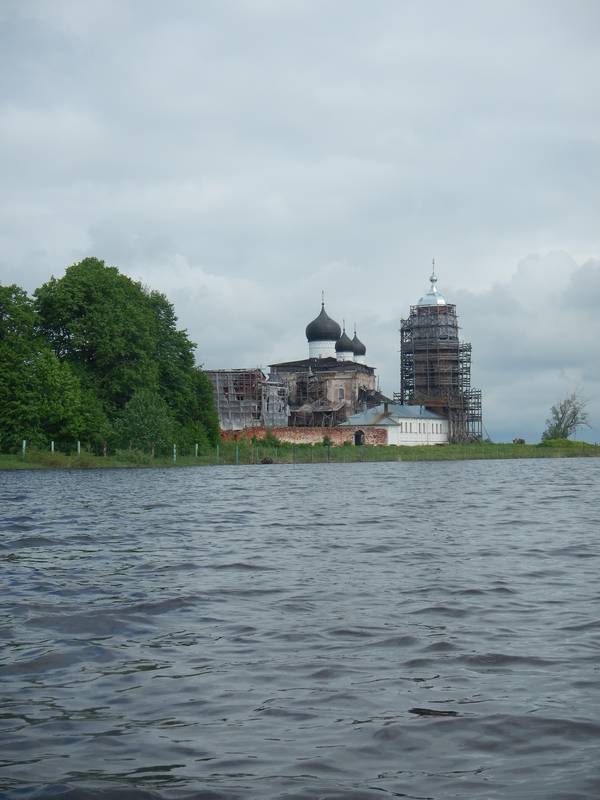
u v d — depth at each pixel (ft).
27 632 49.70
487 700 37.14
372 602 58.90
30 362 311.68
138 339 339.98
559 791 27.81
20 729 33.73
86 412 318.45
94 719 34.88
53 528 106.42
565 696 37.63
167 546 89.45
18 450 303.27
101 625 51.55
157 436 327.47
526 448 562.25
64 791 27.94
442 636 48.80
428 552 85.46
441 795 27.61
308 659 43.93
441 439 636.89
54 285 338.34
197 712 35.73
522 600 59.72
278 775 29.25
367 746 31.91
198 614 54.75
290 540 95.61
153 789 28.12
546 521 119.96
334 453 462.60
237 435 532.32
